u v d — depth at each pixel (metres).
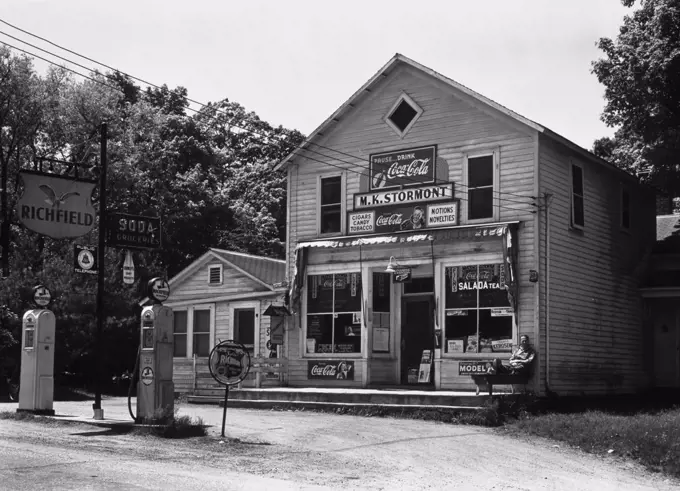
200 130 53.81
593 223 25.34
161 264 42.53
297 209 26.70
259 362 25.19
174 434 16.17
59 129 41.44
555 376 22.22
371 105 25.48
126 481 11.34
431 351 23.95
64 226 20.97
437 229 23.45
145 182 44.56
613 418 17.67
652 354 28.98
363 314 24.77
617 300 26.58
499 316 22.27
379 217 24.83
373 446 15.44
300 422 19.34
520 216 22.34
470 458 14.41
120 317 32.09
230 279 28.58
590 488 12.19
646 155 27.06
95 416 19.12
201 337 29.12
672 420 16.69
